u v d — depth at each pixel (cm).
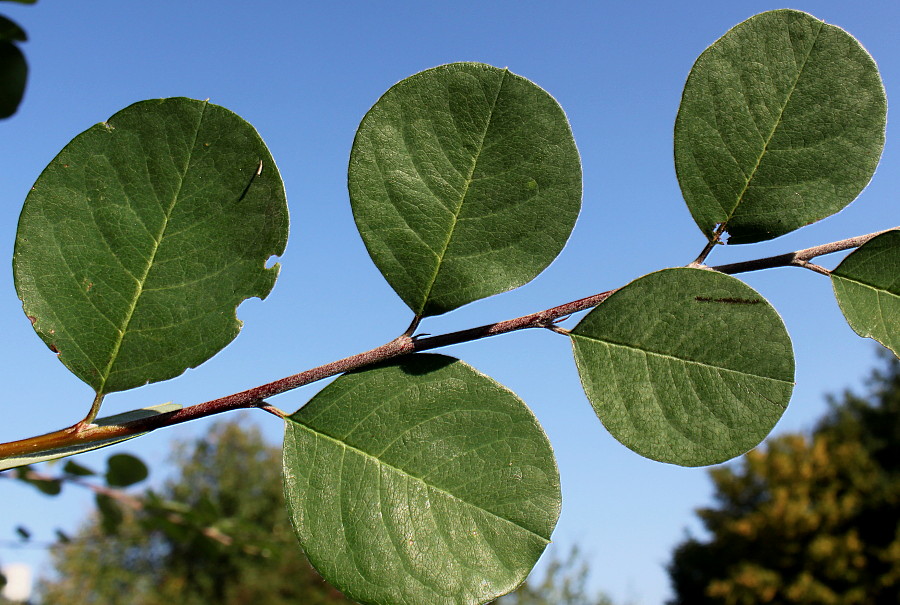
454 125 15
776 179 16
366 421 15
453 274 15
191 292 15
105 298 15
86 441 15
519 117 15
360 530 14
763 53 16
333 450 15
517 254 15
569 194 15
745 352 15
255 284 15
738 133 16
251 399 15
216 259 15
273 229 15
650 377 15
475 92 15
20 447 14
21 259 15
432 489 15
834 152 16
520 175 15
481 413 15
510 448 15
